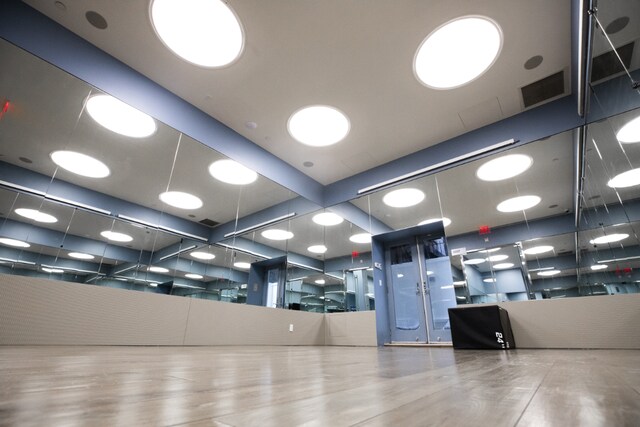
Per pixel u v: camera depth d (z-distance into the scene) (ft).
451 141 15.89
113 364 4.42
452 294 16.06
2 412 1.59
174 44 10.96
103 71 11.12
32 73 10.21
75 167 11.62
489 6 9.64
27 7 9.73
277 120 14.76
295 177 18.69
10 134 10.30
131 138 13.01
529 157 14.32
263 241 17.70
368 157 17.75
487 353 8.84
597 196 11.94
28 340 8.21
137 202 13.19
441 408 1.86
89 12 9.92
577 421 1.54
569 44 10.74
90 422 1.46
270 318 15.35
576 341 11.26
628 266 11.04
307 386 2.78
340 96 13.11
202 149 14.32
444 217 16.70
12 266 9.90
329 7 9.64
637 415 1.65
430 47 10.94
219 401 2.05
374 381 3.13
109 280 12.00
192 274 14.67
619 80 9.13
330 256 19.51
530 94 13.02
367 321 17.26
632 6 6.89
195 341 11.94
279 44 10.82
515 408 1.85
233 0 9.44
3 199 10.05
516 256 14.33
